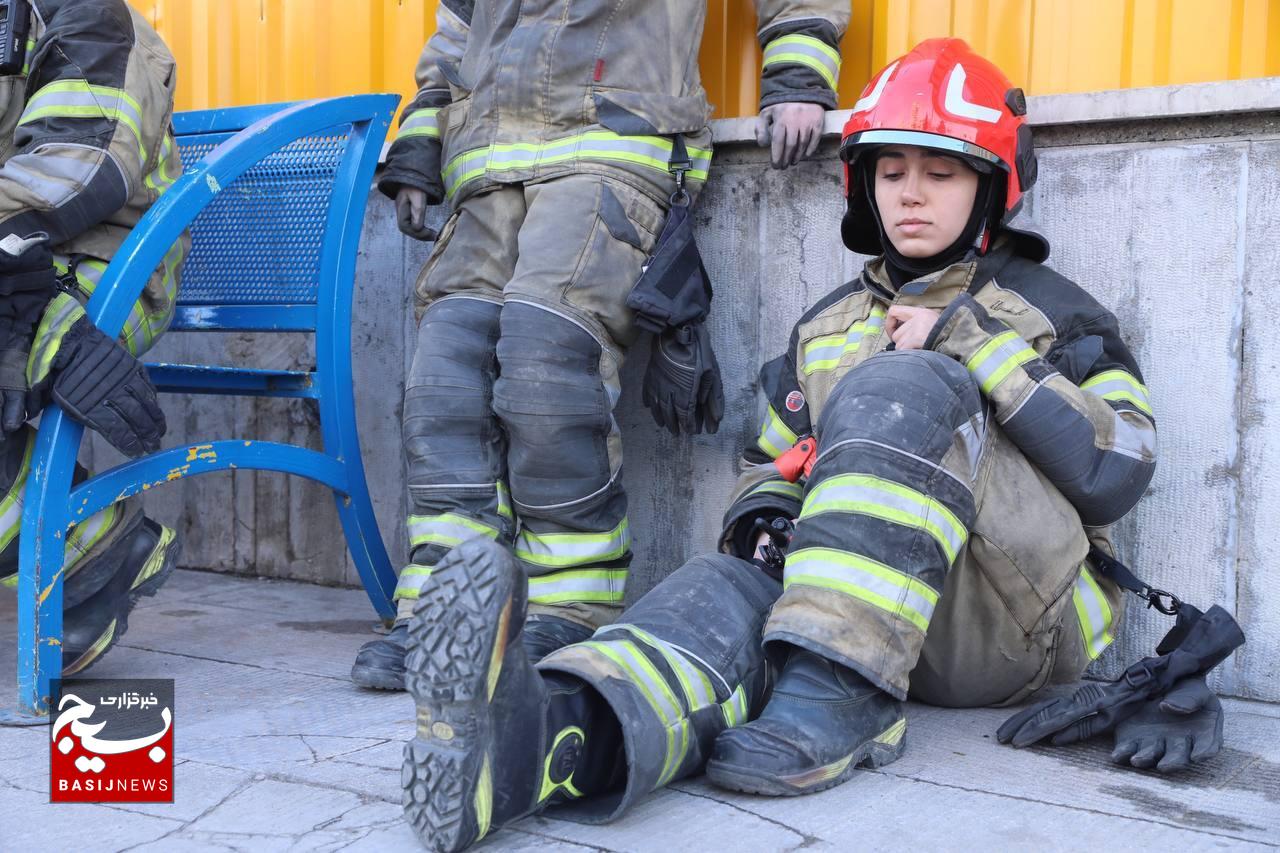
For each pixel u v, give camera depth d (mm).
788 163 2299
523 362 2100
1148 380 2113
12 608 2916
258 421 3154
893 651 1555
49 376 1919
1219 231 2041
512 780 1334
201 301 2691
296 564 3121
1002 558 1703
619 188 2211
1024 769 1650
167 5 3332
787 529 1870
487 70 2316
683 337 2250
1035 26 2316
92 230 2105
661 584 1708
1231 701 2043
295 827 1435
